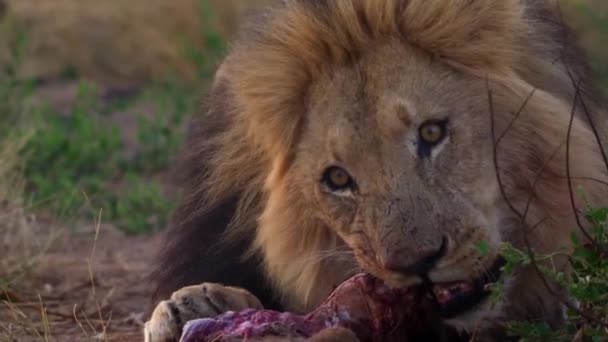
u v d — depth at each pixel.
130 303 13.13
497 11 9.45
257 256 10.35
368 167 9.15
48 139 21.00
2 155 16.56
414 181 9.04
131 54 31.62
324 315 9.32
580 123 9.82
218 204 10.51
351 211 9.28
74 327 11.87
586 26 27.80
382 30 9.39
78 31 31.70
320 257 9.84
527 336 8.90
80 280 14.21
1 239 14.59
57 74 30.70
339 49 9.41
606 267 8.62
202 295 9.74
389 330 9.38
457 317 9.30
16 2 32.31
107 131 24.44
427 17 9.30
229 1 32.19
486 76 9.34
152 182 20.28
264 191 10.09
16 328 11.60
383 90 9.23
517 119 9.41
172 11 32.38
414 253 8.82
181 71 31.09
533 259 8.77
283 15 9.65
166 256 11.20
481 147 9.24
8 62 27.72
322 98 9.44
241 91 9.88
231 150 10.25
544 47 9.89
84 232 17.28
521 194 9.50
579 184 9.65
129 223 17.62
